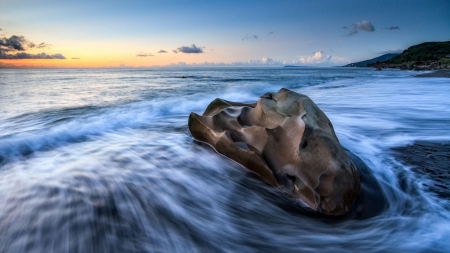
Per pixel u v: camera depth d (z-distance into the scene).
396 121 7.40
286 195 3.44
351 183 3.12
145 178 3.72
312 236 2.72
